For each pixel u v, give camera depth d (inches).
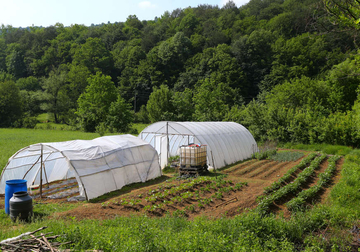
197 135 705.0
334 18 235.3
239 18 3784.5
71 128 2078.0
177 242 240.1
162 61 3176.7
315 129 1085.1
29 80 3329.2
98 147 533.6
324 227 333.1
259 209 362.9
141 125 2352.4
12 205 347.9
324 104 1352.1
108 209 403.9
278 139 1174.3
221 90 2194.9
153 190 499.8
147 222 308.8
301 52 2276.1
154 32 4210.1
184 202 438.3
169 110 2048.5
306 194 440.1
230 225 294.0
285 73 2267.5
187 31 3924.7
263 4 3863.2
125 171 549.3
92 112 2006.6
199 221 315.9
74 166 464.1
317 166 700.0
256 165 745.0
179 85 2859.3
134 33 4549.7
